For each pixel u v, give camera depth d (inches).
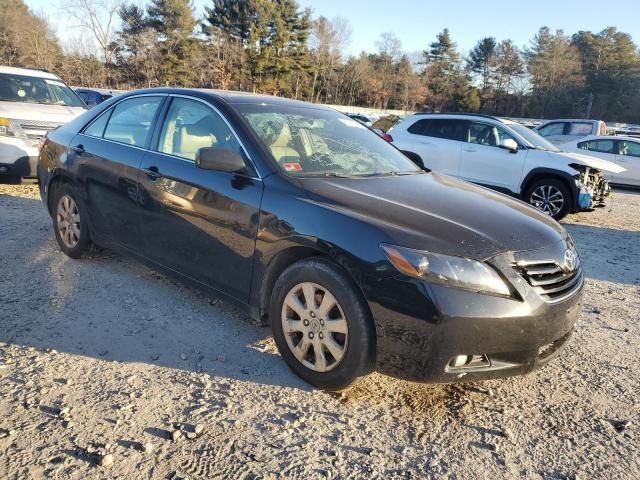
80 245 194.1
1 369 123.7
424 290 106.3
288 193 129.6
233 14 2351.1
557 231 132.7
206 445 103.0
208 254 145.3
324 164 147.2
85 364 128.9
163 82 2087.8
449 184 155.6
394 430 112.6
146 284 181.2
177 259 155.4
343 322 116.6
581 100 3102.9
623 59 3088.1
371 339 114.1
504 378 126.9
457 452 107.0
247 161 139.7
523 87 3253.0
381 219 118.0
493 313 107.4
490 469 102.6
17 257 199.3
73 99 386.6
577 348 157.6
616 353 155.7
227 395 120.0
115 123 185.0
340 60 2891.2
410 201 129.9
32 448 98.7
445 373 108.4
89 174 183.2
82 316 153.9
